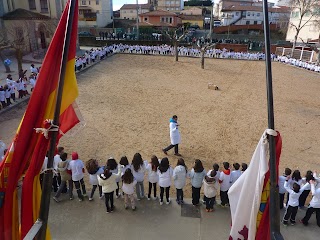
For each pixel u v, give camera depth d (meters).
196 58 37.00
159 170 8.17
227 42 49.00
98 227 7.39
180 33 55.84
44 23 35.31
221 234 7.24
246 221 3.75
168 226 7.49
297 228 7.54
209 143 13.34
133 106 18.08
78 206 8.18
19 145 3.34
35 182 3.35
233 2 80.38
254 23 70.62
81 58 27.20
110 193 7.73
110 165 8.24
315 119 17.11
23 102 17.69
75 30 3.42
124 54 37.12
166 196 8.35
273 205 3.01
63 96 3.49
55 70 3.45
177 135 11.84
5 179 3.41
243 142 13.58
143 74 26.94
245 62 35.81
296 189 7.34
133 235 7.15
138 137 13.66
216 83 24.78
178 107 18.22
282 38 57.03
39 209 3.20
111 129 14.41
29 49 34.56
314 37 42.72
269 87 3.05
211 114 17.16
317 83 26.52
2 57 28.64
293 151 12.91
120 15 78.38
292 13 48.16
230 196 4.05
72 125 3.93
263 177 3.28
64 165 8.12
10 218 3.47
